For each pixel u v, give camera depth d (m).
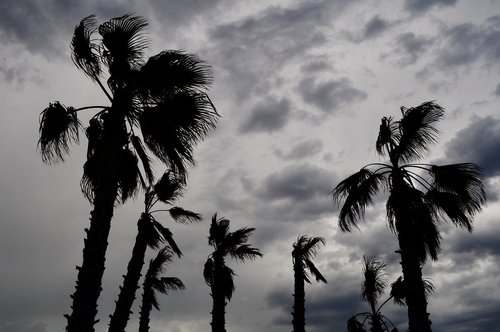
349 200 10.94
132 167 10.48
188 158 8.28
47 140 8.09
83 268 6.80
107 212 7.24
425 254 10.12
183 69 8.00
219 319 17.08
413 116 10.66
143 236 13.44
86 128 9.20
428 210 9.97
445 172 10.20
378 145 11.34
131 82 8.11
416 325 9.23
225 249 18.42
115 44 8.16
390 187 10.76
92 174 9.15
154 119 7.90
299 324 18.73
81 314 6.47
